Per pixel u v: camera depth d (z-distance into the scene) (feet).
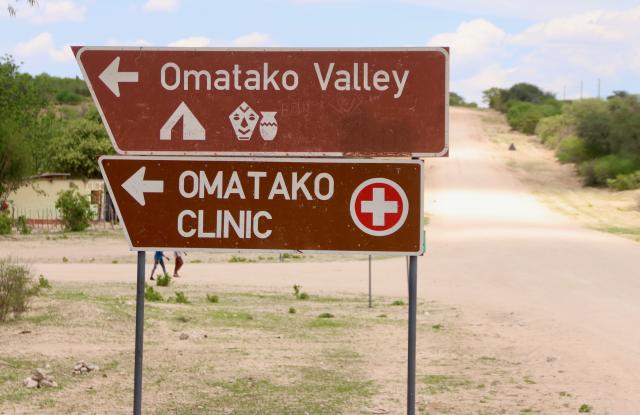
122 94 23.72
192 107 23.59
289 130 23.35
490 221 169.99
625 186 242.99
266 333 51.85
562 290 78.95
